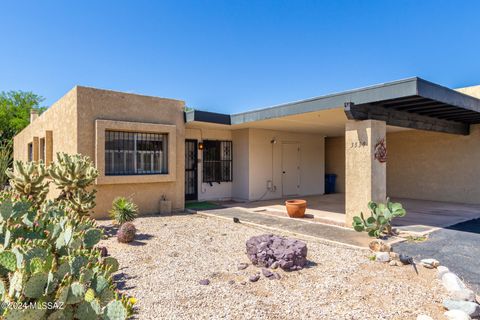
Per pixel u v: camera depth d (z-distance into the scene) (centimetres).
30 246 205
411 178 1194
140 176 843
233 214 854
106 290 198
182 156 944
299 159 1285
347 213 684
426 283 378
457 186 1070
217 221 779
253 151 1129
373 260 463
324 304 326
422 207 962
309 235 608
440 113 812
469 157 1041
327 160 1525
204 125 1025
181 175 942
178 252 508
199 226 714
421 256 480
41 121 1155
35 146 1188
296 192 1273
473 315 295
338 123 981
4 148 1171
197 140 1114
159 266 441
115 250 514
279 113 811
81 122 761
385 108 697
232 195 1184
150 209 880
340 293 352
